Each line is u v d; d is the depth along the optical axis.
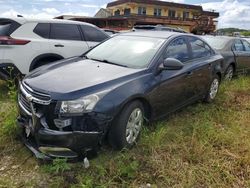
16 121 4.19
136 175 3.67
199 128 5.05
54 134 3.51
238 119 5.82
